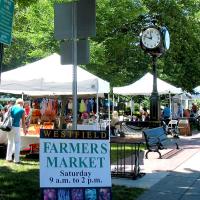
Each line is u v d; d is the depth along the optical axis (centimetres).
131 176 1070
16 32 2898
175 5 3319
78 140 670
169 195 899
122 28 3023
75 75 745
